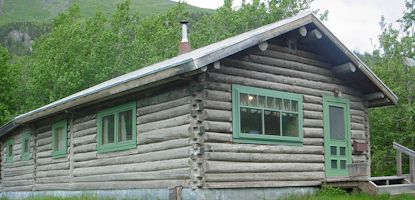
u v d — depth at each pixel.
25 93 37.03
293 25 12.53
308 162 13.53
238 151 11.91
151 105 12.80
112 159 14.12
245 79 12.43
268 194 12.41
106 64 31.95
